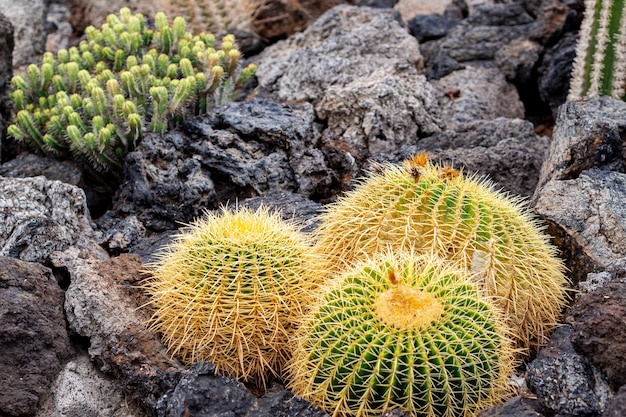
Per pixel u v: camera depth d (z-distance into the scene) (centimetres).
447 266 164
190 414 160
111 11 361
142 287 185
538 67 309
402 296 153
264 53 317
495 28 325
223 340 171
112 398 177
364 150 256
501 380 159
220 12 327
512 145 248
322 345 157
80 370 179
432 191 173
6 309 176
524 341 179
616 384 162
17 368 173
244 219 175
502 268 171
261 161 241
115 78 267
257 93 286
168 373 172
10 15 337
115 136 244
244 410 161
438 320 153
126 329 179
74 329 183
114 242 219
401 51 295
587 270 200
